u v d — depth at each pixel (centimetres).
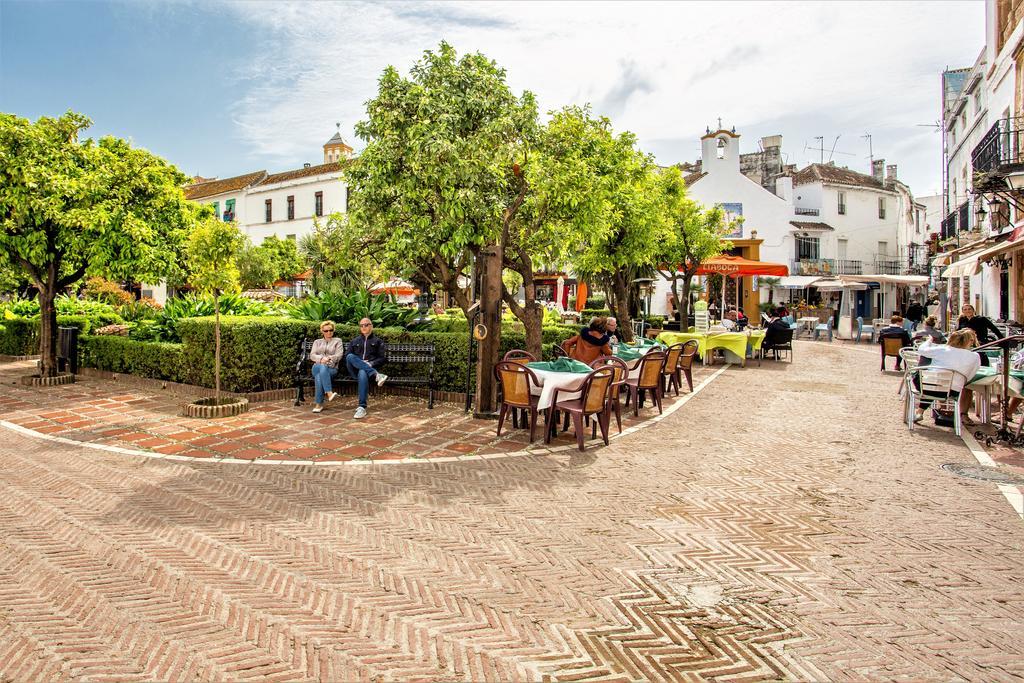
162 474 569
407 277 1126
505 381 736
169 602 334
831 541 430
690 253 1764
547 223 931
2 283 1941
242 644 296
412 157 799
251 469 589
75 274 1184
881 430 802
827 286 2992
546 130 843
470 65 851
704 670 282
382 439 719
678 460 643
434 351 954
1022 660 292
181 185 1517
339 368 929
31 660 280
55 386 1093
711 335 1585
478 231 835
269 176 4222
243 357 945
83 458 619
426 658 288
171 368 1064
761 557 403
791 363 1680
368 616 324
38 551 395
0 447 658
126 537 420
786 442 730
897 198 4203
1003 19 1612
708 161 3634
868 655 295
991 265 1658
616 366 745
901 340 1446
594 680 274
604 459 645
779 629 317
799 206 4059
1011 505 506
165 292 3447
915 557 405
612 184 1109
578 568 384
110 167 1118
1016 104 1440
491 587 358
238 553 398
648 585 363
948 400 767
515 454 659
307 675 273
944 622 325
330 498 509
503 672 279
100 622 313
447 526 450
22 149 994
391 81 857
